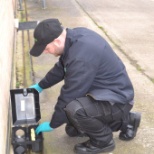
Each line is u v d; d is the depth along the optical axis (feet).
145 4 30.50
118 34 19.86
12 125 8.29
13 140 7.79
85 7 28.53
